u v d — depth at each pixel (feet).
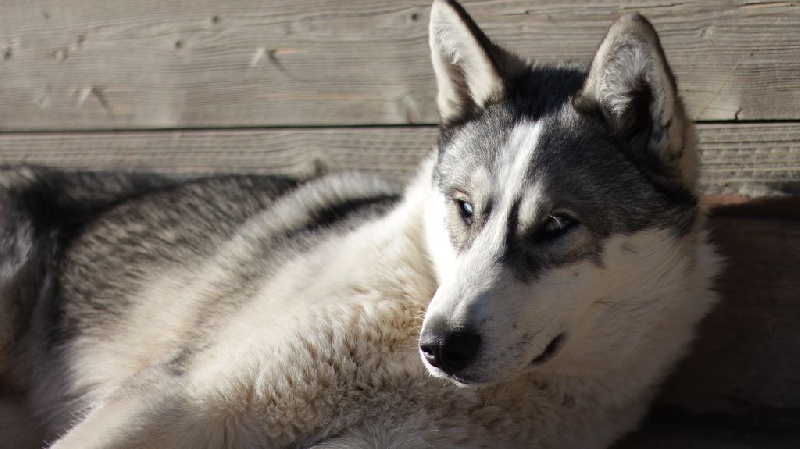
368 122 6.40
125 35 6.78
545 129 5.38
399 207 5.75
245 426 5.37
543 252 5.27
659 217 5.38
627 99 5.35
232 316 5.64
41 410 5.98
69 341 5.98
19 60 6.97
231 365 5.38
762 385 5.79
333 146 6.45
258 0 6.54
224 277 5.86
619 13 6.00
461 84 5.61
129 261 6.04
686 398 5.87
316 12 6.45
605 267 5.33
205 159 6.66
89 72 6.85
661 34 5.97
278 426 5.38
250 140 6.59
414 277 5.49
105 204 6.24
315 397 5.38
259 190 6.16
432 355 5.16
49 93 6.93
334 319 5.41
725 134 5.91
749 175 5.88
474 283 5.20
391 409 5.42
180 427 5.33
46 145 6.92
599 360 5.45
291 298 5.55
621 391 5.54
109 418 5.33
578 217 5.29
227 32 6.61
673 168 5.38
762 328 5.79
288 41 6.51
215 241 6.00
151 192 6.24
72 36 6.87
